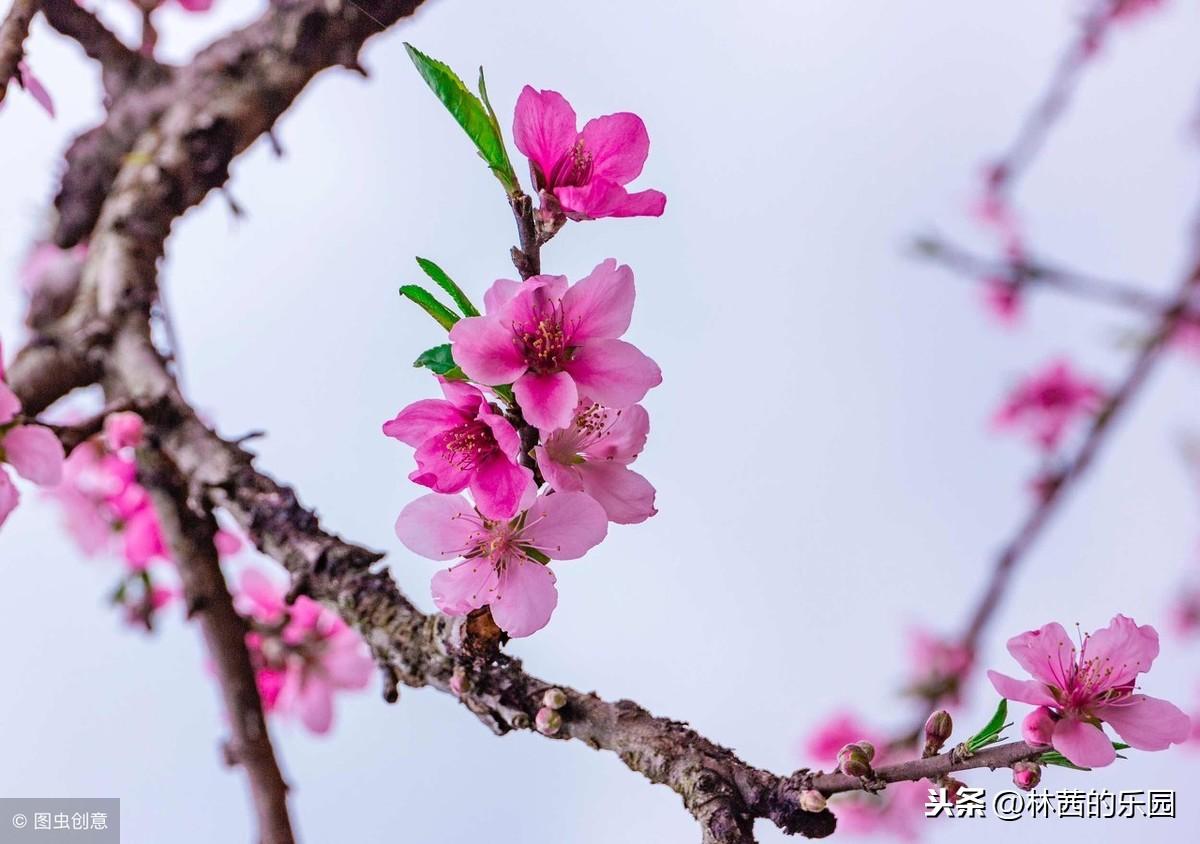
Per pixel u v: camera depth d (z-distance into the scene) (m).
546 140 0.84
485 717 0.90
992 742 0.86
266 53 1.06
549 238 0.84
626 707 0.90
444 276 0.85
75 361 0.99
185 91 1.06
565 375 0.84
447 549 0.86
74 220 1.05
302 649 1.04
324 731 1.04
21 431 0.92
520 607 0.86
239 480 0.95
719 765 0.88
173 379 0.98
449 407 0.85
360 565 0.92
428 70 0.84
